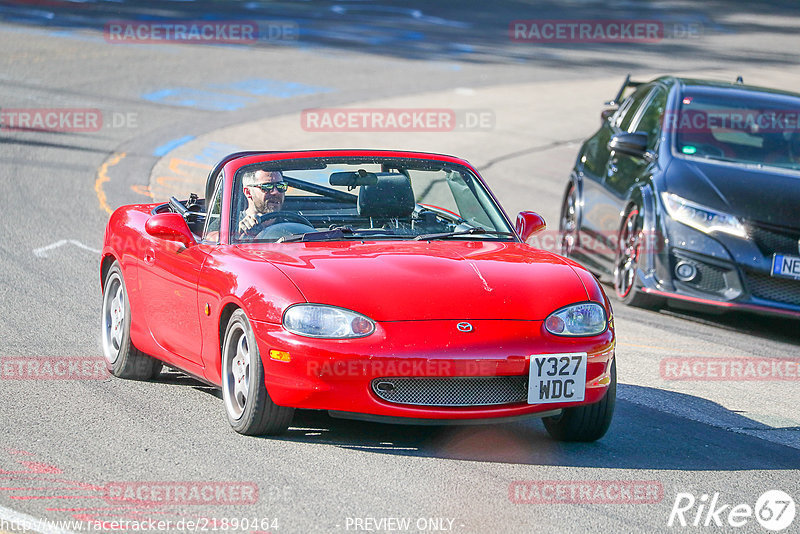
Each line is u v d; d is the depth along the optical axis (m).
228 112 59.44
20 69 67.06
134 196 40.94
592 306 17.45
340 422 18.66
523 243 20.08
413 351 16.25
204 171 45.97
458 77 76.94
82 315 25.88
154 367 21.59
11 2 99.44
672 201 28.91
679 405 21.19
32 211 37.56
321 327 16.38
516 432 18.62
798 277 27.27
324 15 107.56
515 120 63.50
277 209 19.83
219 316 18.03
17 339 23.64
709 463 17.38
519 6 126.50
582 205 35.41
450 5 122.88
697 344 26.59
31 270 29.98
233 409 17.91
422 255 18.30
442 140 56.47
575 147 57.84
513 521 14.36
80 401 19.55
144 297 20.77
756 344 27.03
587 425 17.77
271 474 15.85
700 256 28.03
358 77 73.81
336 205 20.05
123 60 73.19
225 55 78.94
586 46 99.06
